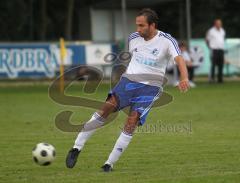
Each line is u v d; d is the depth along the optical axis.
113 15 117.06
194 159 35.88
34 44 100.06
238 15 138.25
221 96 77.25
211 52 96.44
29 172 32.41
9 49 99.44
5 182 29.77
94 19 116.62
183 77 31.17
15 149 40.44
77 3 137.50
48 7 140.12
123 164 34.44
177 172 31.75
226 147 40.12
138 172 31.91
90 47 102.12
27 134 47.47
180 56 31.72
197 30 136.12
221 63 97.12
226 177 29.89
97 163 35.03
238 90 85.31
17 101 73.88
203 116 57.47
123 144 32.03
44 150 30.80
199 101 71.50
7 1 130.38
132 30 117.94
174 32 135.38
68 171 32.50
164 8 131.50
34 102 72.31
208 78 108.31
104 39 117.31
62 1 140.25
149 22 32.28
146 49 32.69
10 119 56.75
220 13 138.75
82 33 122.81
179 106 66.38
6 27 132.00
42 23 131.50
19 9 132.00
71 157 32.16
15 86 98.44
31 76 100.38
